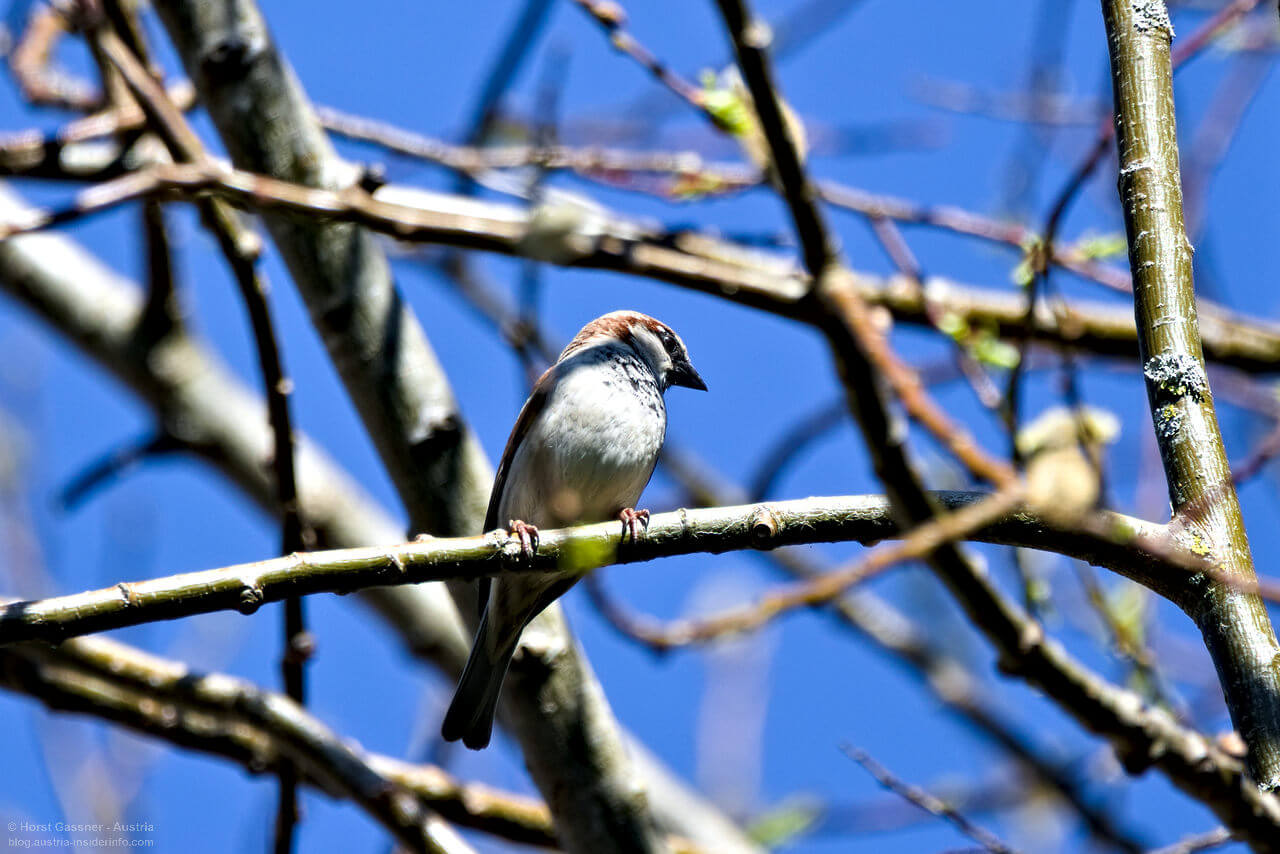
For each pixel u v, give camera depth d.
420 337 8.64
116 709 9.70
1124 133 6.83
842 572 5.05
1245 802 7.83
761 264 12.31
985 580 7.46
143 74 6.69
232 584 6.71
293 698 9.20
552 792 8.43
